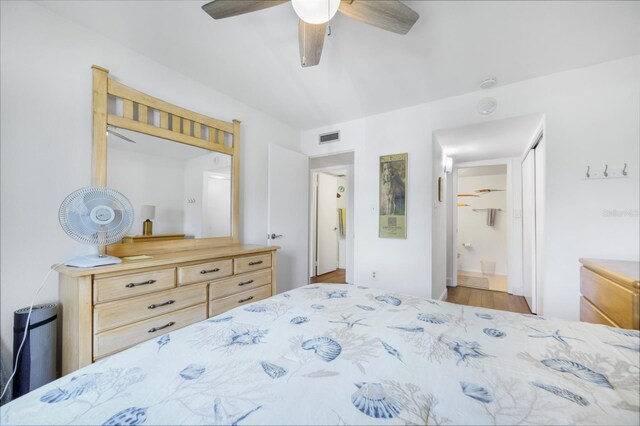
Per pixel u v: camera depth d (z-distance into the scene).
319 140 3.57
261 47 1.92
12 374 1.37
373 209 3.14
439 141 3.17
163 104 2.11
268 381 0.65
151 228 2.05
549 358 0.75
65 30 1.64
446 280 4.22
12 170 1.46
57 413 0.53
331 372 0.69
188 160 2.32
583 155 2.08
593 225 2.04
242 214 2.87
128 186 1.92
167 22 1.68
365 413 0.54
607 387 0.61
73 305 1.41
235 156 2.70
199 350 0.80
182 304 1.77
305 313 1.14
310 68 2.18
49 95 1.58
